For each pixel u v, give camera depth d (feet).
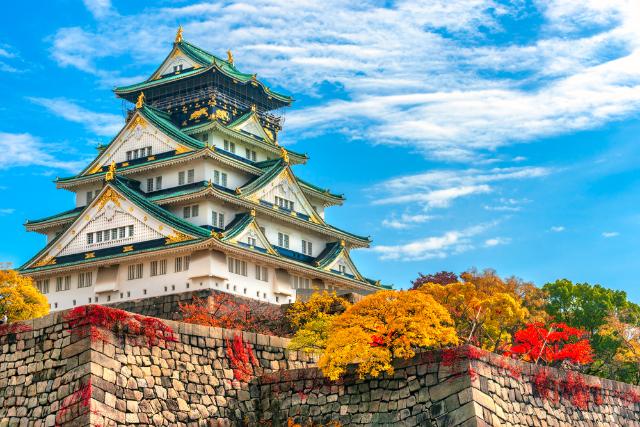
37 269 356.38
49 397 158.81
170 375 170.60
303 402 181.47
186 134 385.09
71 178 386.73
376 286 403.54
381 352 174.19
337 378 177.47
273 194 378.12
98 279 347.56
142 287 339.57
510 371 181.37
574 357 217.36
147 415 163.02
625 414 215.72
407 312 178.91
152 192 370.53
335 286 390.01
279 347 194.80
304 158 426.10
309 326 201.67
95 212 354.33
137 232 344.08
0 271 281.95
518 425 176.65
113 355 161.58
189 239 329.52
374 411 174.50
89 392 154.71
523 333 219.41
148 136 378.32
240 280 339.16
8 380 163.84
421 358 172.86
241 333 188.03
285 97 438.40
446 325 213.87
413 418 170.50
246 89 421.18
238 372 183.83
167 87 412.77
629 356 304.91
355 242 414.41
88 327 159.94
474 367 169.58
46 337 163.32
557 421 190.49
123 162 381.81
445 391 168.96
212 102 398.62
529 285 349.61
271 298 353.10
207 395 175.73
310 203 399.03
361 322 179.63
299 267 362.94
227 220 360.07
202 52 429.38
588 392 204.74
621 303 344.69
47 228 386.11
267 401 184.24
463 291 237.25
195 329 179.01
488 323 236.22
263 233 353.51
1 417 161.48
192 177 365.81
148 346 168.66
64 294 355.97
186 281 330.75
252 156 401.90
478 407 166.09
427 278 361.71
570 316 337.11
